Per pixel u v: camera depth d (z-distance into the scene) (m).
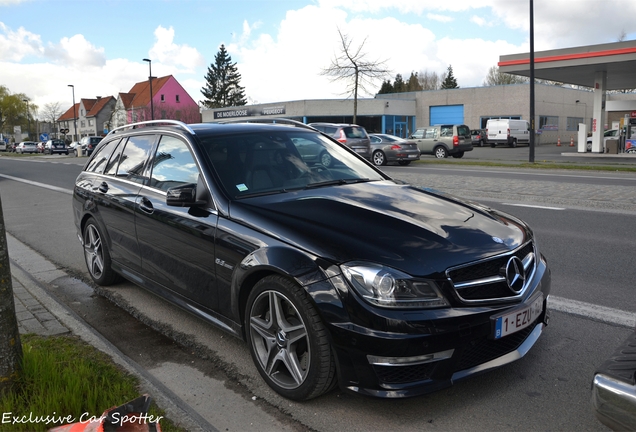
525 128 43.69
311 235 3.03
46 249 7.46
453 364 2.77
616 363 2.13
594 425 2.81
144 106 79.75
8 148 78.88
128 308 4.87
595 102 28.41
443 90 51.59
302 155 4.30
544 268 3.42
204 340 4.11
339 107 49.38
